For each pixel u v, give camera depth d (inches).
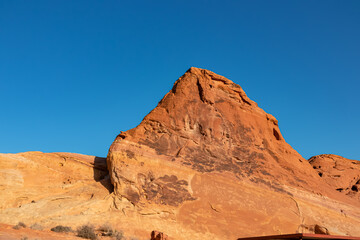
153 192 1502.2
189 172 1617.9
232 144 1845.5
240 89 2073.1
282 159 1968.5
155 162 1590.8
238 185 1659.7
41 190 1544.0
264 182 1740.9
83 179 1662.2
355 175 2549.2
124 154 1565.0
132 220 1401.3
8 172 1533.0
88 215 1373.0
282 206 1667.1
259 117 2058.3
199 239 1424.7
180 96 1856.5
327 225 1681.8
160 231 1395.2
